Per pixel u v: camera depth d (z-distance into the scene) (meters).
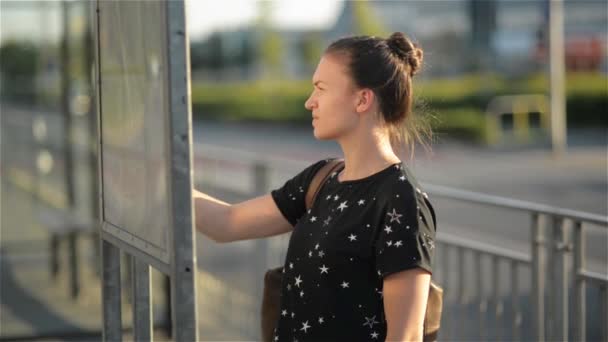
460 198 5.48
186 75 2.48
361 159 2.85
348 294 2.75
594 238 12.08
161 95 2.57
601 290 4.53
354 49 2.87
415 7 49.66
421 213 2.69
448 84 40.59
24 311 7.35
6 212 8.31
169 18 2.46
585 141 29.30
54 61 8.31
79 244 8.09
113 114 3.10
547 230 4.77
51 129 8.42
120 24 2.96
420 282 2.64
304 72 53.81
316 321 2.79
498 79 40.00
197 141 32.00
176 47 2.47
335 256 2.75
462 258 5.51
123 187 3.01
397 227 2.67
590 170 21.80
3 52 8.50
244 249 8.73
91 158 7.98
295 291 2.88
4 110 8.61
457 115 29.36
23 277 8.22
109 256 3.29
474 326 6.36
